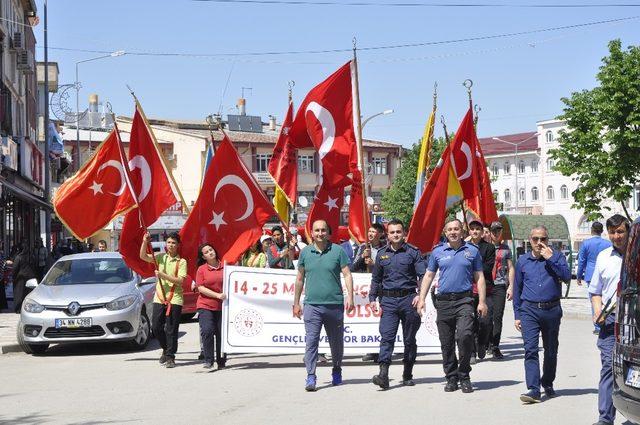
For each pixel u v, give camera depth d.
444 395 11.36
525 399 10.64
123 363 15.50
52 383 13.20
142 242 15.79
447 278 11.62
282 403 10.94
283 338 14.63
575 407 10.39
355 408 10.50
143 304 17.75
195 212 15.43
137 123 15.61
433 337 14.91
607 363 9.21
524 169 105.44
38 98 63.00
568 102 37.00
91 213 15.63
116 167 15.65
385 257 12.05
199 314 14.54
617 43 35.97
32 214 50.91
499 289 15.30
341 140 15.48
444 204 14.56
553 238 37.88
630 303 7.94
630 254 8.05
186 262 15.12
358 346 14.77
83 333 16.78
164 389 12.30
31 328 16.84
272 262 19.12
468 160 17.03
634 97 35.38
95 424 9.84
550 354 10.91
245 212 15.59
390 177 88.81
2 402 11.55
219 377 13.43
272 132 91.19
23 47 45.53
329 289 12.08
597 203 37.28
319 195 15.65
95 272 18.31
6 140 34.69
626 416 7.93
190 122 87.56
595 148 36.50
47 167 39.62
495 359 15.27
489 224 16.16
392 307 11.96
